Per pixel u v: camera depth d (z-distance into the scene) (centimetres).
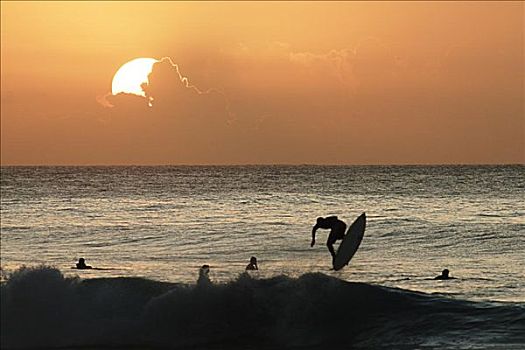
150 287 7600
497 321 7100
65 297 7319
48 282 7381
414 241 19525
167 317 7156
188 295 7288
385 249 17850
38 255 17438
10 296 7262
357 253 17050
